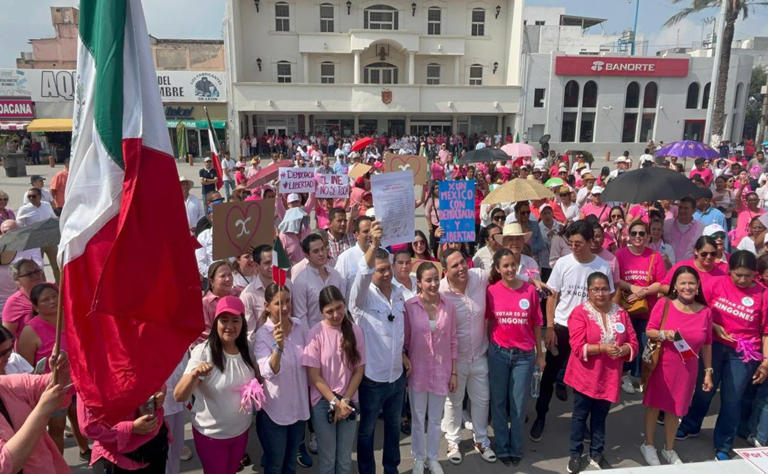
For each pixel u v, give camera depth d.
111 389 2.73
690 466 2.55
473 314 4.58
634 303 5.42
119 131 2.72
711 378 4.52
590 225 5.14
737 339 4.55
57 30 38.69
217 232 5.13
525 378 4.50
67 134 33.28
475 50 38.53
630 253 5.66
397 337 4.20
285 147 34.69
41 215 8.58
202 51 35.88
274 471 3.92
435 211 10.09
